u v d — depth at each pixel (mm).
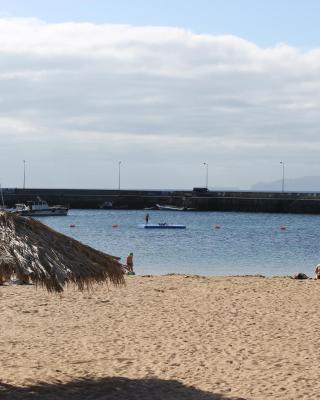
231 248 50688
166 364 9758
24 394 8172
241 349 10719
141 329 12312
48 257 7727
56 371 9289
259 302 15352
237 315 13742
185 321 13078
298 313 13984
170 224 80875
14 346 10867
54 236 8211
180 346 10930
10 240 7656
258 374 9203
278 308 14570
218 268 35875
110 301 15375
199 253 45875
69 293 16312
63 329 12289
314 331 12148
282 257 43500
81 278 7930
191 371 9367
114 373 9234
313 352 10500
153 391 8391
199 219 96062
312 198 113938
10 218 7957
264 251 48219
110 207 121000
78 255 8164
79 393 8281
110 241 57031
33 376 9008
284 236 64875
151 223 83500
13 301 15180
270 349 10719
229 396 8172
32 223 8141
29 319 13227
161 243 55125
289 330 12234
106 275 8297
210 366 9648
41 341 11258
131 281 18953
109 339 11438
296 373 9242
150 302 15281
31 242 7773
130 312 14039
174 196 121000
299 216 106750
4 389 8359
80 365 9664
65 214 100438
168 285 18141
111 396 8172
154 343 11141
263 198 114375
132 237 62062
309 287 17891
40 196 118625
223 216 104688
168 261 39812
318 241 58969
